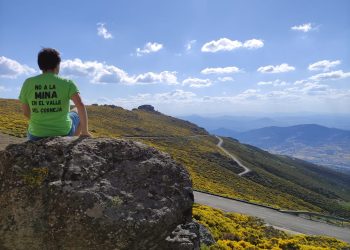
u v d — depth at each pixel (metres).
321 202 48.12
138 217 2.66
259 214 14.43
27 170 2.73
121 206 2.67
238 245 7.18
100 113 67.44
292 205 32.16
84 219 2.59
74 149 2.88
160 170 2.97
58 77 2.94
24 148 2.85
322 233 13.12
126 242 2.62
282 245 8.77
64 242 2.61
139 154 3.02
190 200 2.96
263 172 52.94
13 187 2.69
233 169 47.12
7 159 2.79
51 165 2.77
